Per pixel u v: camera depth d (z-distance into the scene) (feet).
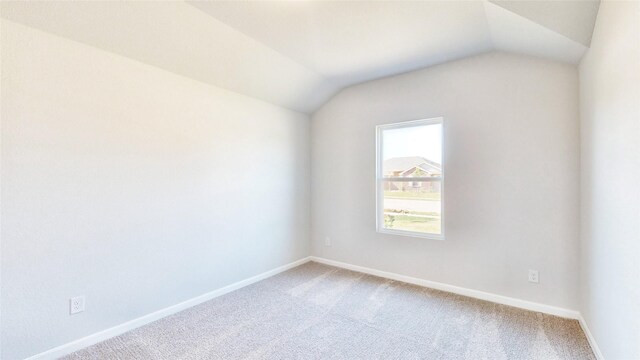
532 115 8.75
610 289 5.70
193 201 9.34
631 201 4.70
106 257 7.39
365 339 7.38
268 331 7.77
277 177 12.37
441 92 10.34
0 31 5.81
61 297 6.67
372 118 12.01
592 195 6.86
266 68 10.02
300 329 7.87
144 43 7.54
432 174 10.86
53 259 6.55
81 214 6.96
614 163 5.43
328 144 13.38
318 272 12.42
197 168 9.45
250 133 11.22
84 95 6.97
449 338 7.39
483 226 9.59
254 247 11.37
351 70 10.89
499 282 9.36
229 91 10.43
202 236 9.59
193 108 9.32
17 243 6.08
